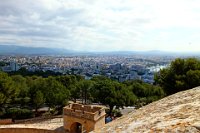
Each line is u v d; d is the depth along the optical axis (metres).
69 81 101.00
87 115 48.31
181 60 44.12
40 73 193.25
